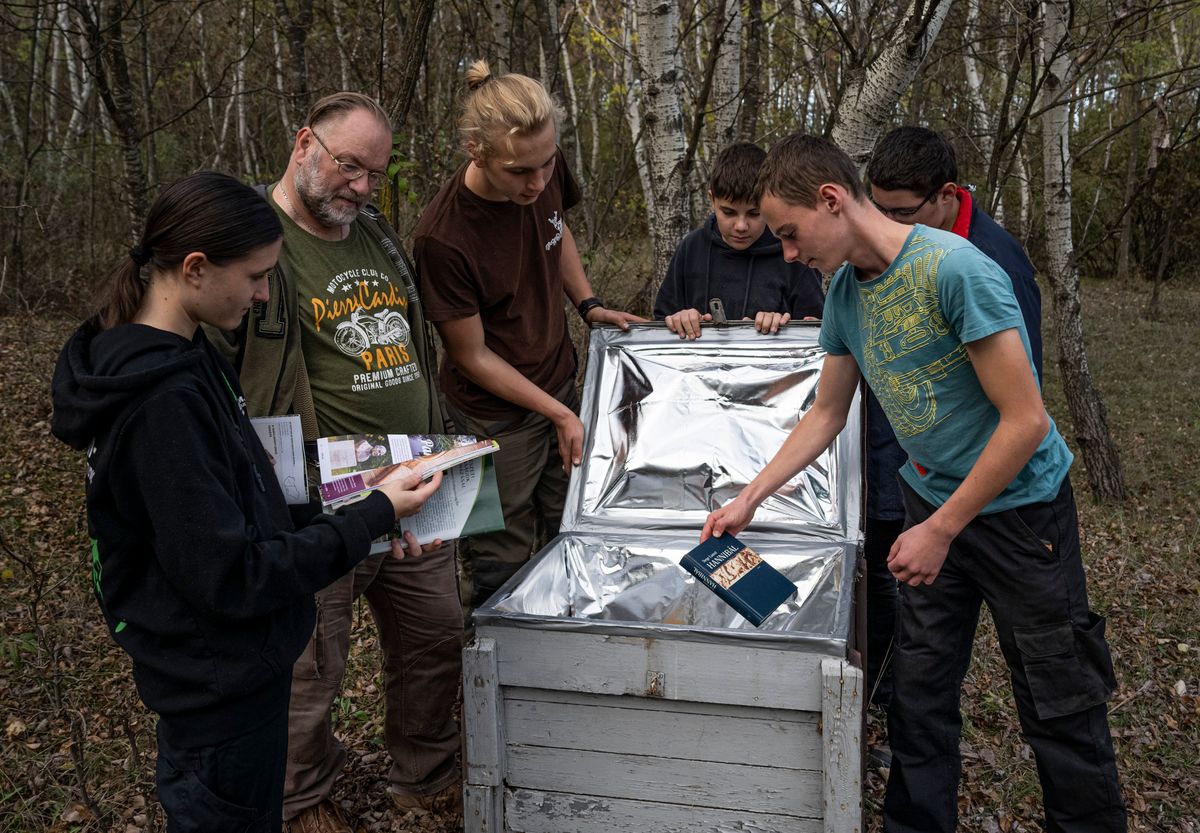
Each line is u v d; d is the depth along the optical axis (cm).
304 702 243
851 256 210
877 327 214
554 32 595
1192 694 354
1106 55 565
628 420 292
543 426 305
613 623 202
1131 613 425
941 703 239
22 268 991
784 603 253
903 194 251
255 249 162
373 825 270
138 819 270
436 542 214
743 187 306
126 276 163
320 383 232
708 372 294
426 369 256
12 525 524
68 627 393
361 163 214
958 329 199
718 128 571
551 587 254
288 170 228
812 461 252
